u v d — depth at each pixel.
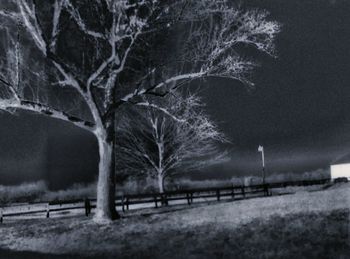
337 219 14.55
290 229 13.94
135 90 19.56
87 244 14.69
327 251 10.51
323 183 41.16
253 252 11.29
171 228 16.73
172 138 38.22
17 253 13.42
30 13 16.84
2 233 18.75
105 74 20.42
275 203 21.38
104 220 19.69
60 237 16.48
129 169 39.28
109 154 20.45
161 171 38.22
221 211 20.30
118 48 18.52
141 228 17.25
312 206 18.61
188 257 11.41
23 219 24.86
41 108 19.12
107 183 20.25
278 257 10.44
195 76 18.78
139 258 11.83
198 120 24.12
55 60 17.97
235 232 14.59
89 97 19.23
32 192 46.41
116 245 14.16
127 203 26.16
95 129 20.34
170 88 19.42
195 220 18.19
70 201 26.39
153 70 19.33
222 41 18.19
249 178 48.16
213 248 12.34
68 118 19.83
